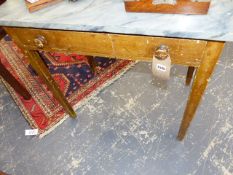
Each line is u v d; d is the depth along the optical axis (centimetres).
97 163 136
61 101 137
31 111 164
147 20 74
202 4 68
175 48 79
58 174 135
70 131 150
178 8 72
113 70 175
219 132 136
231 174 121
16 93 176
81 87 170
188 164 128
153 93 158
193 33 69
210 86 155
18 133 155
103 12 80
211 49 76
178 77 163
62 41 91
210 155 129
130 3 74
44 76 118
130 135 143
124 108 155
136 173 129
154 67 86
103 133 146
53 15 83
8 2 94
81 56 191
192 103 103
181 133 129
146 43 80
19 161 143
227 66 164
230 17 70
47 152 144
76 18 80
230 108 144
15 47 209
